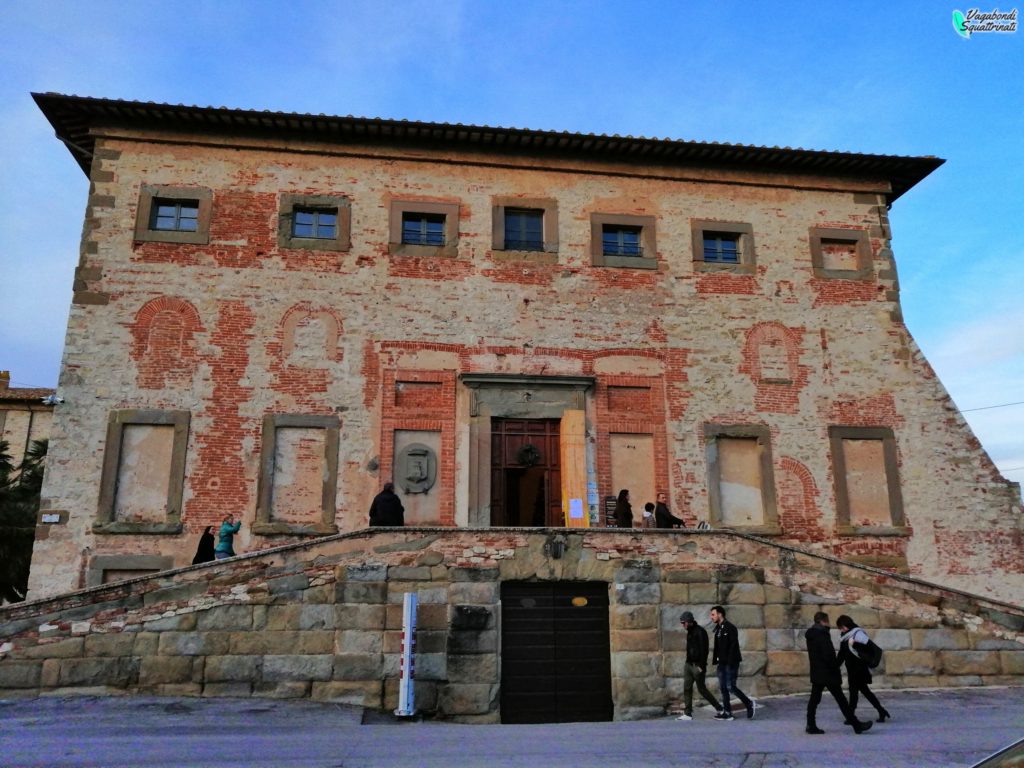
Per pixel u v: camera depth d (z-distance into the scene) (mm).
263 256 16719
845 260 19000
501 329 17141
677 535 12898
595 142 17891
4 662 10938
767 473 17141
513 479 16875
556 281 17609
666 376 17422
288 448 15867
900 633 12883
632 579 12648
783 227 18766
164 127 16984
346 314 16688
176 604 11484
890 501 17312
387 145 17703
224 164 17094
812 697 9883
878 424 17781
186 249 16500
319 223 17297
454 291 17172
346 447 16000
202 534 15125
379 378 16469
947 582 16953
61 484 14992
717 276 18203
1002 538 17344
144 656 11266
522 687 12211
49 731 9258
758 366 17781
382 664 11766
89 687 11062
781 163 18859
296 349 16344
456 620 12102
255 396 15969
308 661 11617
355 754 8562
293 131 17328
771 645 12664
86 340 15734
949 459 17719
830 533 16953
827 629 10148
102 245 16234
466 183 17859
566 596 12664
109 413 15469
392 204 17453
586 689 12359
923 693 12344
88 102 16188
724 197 18781
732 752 8797
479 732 10281
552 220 17953
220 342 16125
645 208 18406
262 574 11781
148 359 15836
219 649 11453
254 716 10422
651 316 17734
